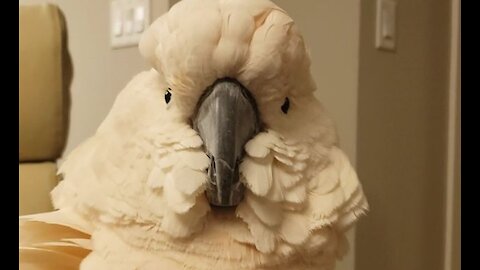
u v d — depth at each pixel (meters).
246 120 0.25
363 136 0.43
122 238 0.26
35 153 0.50
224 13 0.24
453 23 0.53
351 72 0.43
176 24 0.25
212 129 0.24
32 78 0.49
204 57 0.24
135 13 0.44
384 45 0.44
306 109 0.28
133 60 0.45
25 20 0.49
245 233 0.26
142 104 0.27
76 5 0.51
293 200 0.26
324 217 0.26
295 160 0.26
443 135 0.53
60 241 0.27
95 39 0.49
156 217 0.26
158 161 0.26
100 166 0.27
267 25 0.24
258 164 0.25
